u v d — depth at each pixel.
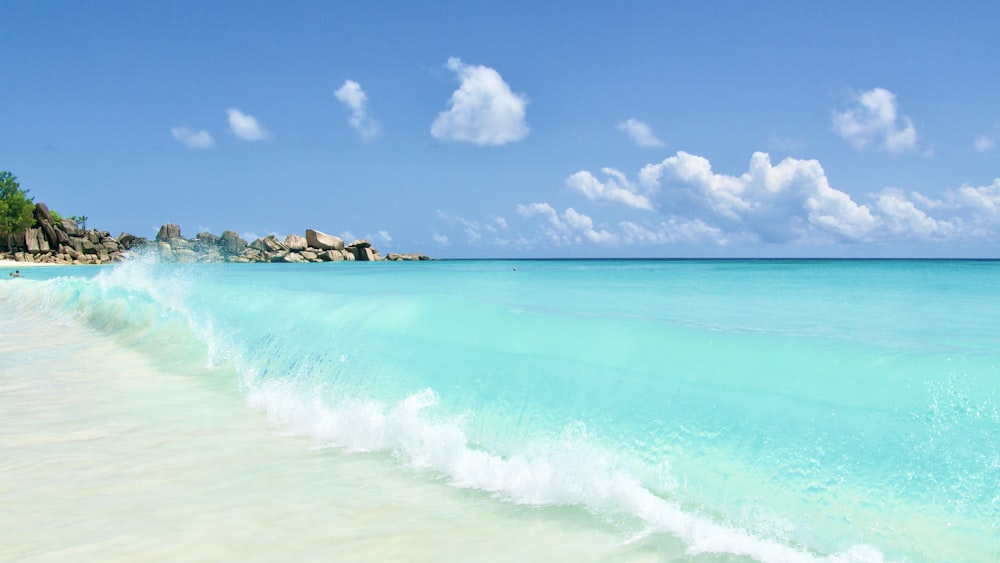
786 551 2.88
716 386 3.96
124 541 3.16
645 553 2.96
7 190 81.56
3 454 4.61
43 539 3.20
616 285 17.59
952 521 2.68
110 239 87.62
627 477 3.59
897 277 21.23
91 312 13.83
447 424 4.69
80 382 7.31
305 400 5.85
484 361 5.34
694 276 23.58
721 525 3.16
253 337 8.59
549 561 2.92
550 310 9.15
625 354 4.78
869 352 3.94
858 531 2.87
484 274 28.81
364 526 3.33
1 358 9.15
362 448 4.66
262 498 3.72
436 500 3.67
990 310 8.96
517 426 4.40
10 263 72.94
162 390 6.81
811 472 3.12
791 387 3.69
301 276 27.47
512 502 3.62
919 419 3.10
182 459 4.46
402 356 6.04
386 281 21.41
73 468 4.29
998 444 2.80
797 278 20.81
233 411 5.85
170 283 16.91
